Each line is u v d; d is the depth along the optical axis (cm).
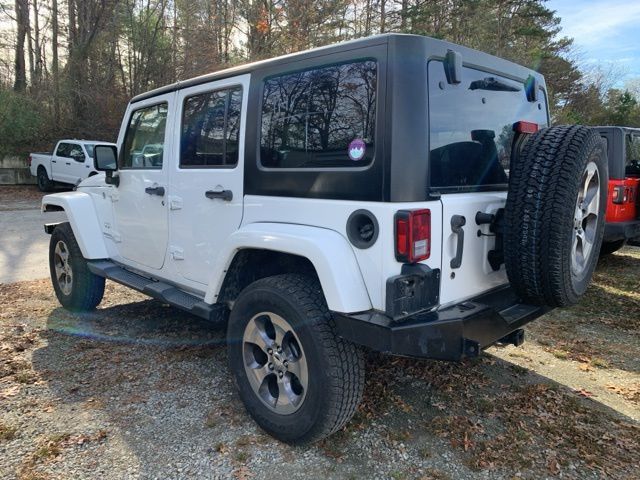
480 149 282
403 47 230
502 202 282
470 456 265
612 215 647
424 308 236
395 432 285
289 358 268
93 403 316
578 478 249
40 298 547
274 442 276
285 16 2056
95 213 464
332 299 237
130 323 464
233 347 295
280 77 281
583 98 3073
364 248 238
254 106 294
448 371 364
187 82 346
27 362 376
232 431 287
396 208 227
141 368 367
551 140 252
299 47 1995
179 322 466
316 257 242
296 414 263
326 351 247
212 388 338
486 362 384
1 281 621
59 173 1595
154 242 389
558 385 349
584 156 248
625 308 534
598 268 726
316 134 260
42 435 281
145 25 2034
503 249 262
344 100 248
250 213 296
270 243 264
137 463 258
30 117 1906
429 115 239
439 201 240
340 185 246
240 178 302
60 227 487
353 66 245
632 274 688
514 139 270
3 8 2147
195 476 248
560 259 242
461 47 267
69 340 421
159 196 375
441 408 313
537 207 242
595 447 275
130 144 416
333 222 250
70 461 259
